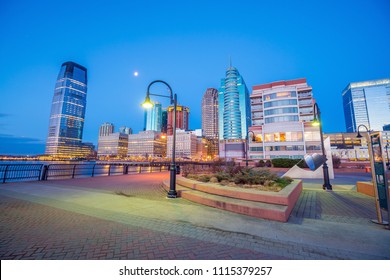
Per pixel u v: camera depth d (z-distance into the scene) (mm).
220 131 184375
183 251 3648
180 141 186750
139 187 11391
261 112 69375
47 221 5121
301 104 62531
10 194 8617
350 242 4035
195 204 7191
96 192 9453
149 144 187625
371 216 6082
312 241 4086
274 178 9547
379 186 5273
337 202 8125
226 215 5820
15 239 3984
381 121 187375
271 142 57156
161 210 6293
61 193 9023
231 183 8906
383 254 3551
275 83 68438
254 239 4180
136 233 4418
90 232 4426
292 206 6699
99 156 198375
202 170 15438
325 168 11789
